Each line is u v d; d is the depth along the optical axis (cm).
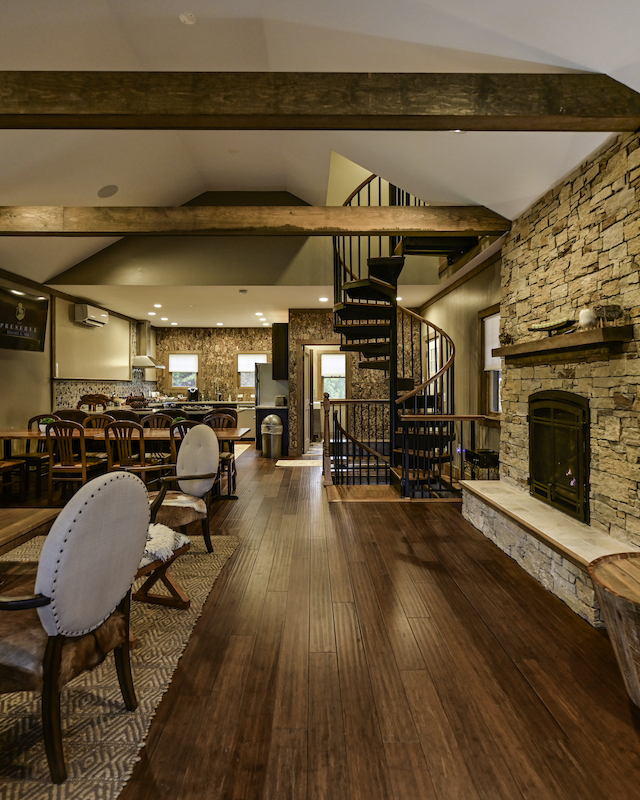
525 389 389
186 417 622
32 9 311
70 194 530
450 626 240
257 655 215
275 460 807
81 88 257
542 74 255
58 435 474
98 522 143
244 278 695
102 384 890
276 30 315
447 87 257
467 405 620
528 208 390
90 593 146
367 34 276
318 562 327
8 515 190
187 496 323
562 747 160
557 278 342
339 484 591
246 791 142
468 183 390
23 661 141
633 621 167
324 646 222
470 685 193
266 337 1151
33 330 650
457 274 620
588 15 214
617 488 267
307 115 258
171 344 1150
